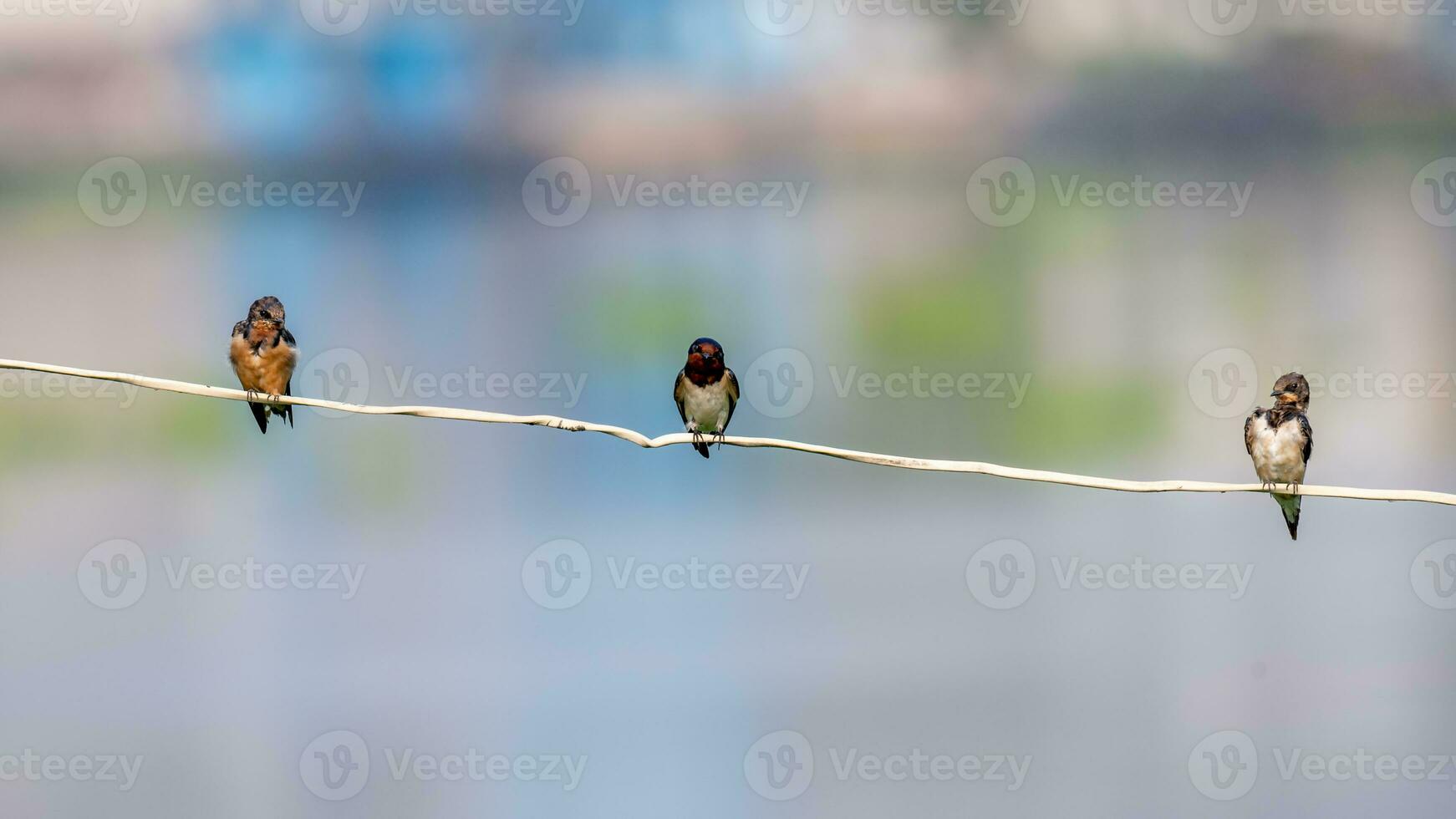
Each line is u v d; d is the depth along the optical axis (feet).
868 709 51.03
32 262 103.60
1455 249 107.14
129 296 97.35
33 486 75.25
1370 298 100.53
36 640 57.21
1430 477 75.97
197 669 54.60
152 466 78.28
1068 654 55.47
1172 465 83.97
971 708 51.24
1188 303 101.04
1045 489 79.05
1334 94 115.55
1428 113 115.85
